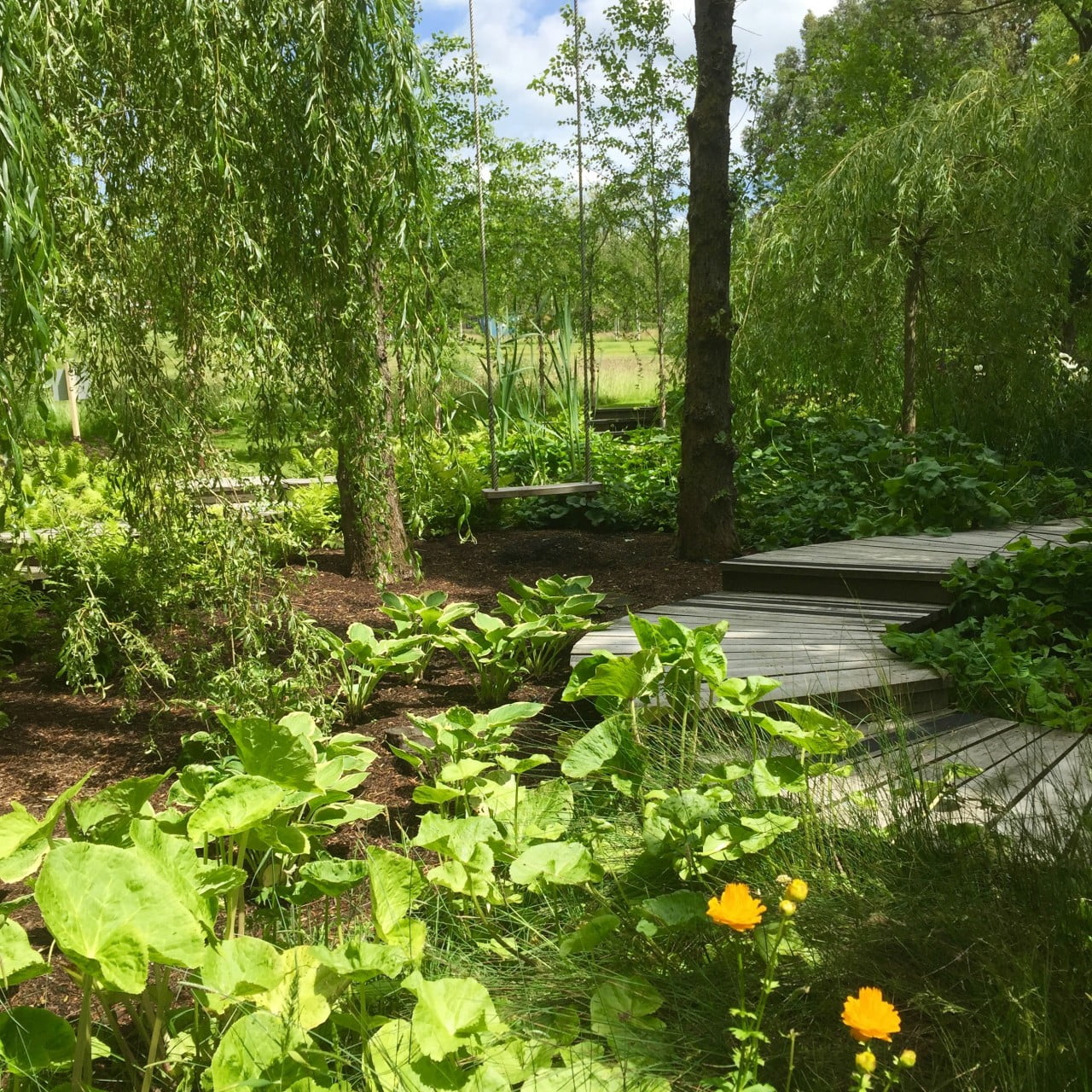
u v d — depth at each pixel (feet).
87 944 4.58
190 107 9.97
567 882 6.57
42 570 16.74
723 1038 5.57
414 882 6.19
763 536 23.66
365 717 13.19
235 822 5.98
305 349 11.18
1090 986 5.49
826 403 32.42
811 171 44.83
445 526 26.84
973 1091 4.90
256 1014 5.29
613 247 43.06
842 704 11.53
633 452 32.73
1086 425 28.43
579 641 13.88
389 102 11.07
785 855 7.43
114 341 10.10
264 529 11.27
